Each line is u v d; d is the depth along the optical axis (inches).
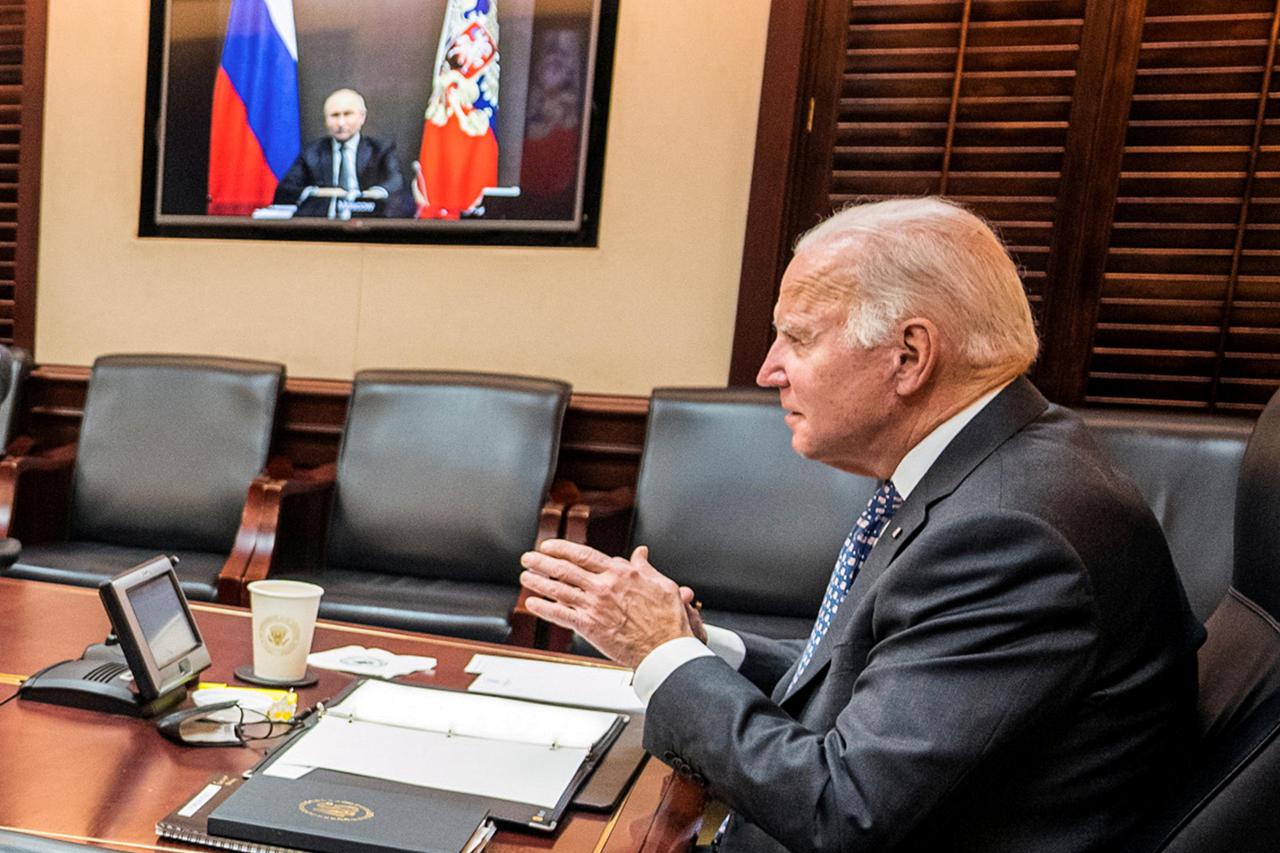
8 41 142.3
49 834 36.9
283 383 123.0
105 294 142.0
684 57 124.1
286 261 136.0
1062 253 117.6
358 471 116.4
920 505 42.3
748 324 123.5
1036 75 116.6
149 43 137.8
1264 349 113.1
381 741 45.5
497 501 112.5
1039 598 37.1
